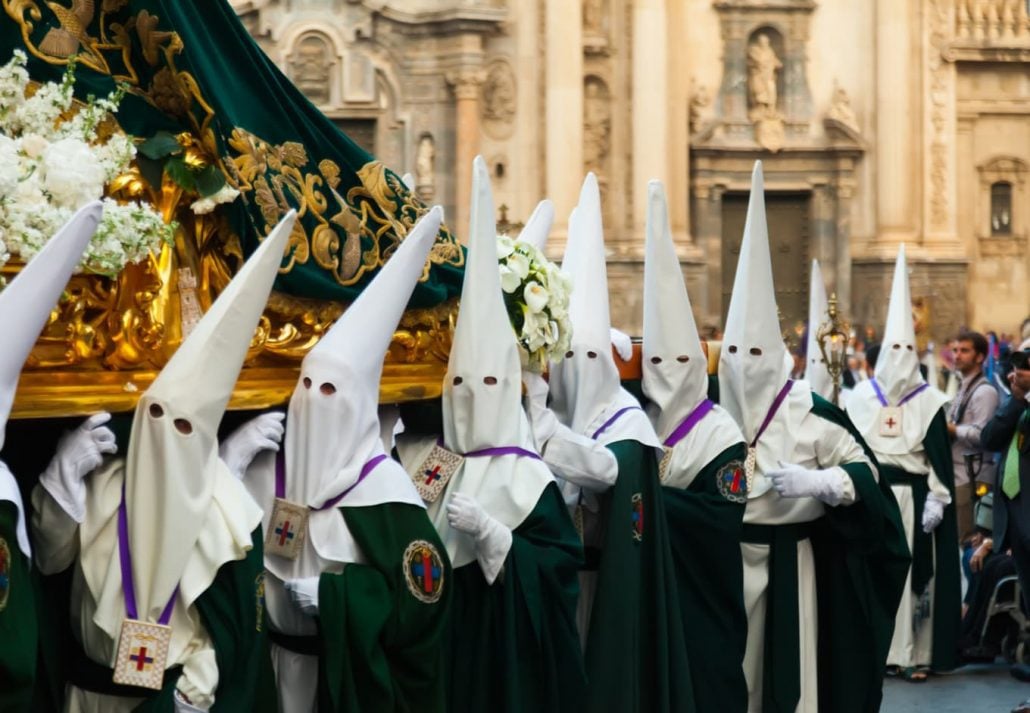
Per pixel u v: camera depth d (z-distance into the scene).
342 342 6.51
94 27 6.44
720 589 9.02
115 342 6.21
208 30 6.92
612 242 35.12
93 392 5.99
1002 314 37.91
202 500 5.85
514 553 7.24
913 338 12.73
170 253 6.41
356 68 34.38
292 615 6.62
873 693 9.76
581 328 8.52
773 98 36.66
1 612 5.34
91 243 5.78
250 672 6.01
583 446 7.99
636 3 34.88
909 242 36.69
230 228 6.68
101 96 6.32
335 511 6.49
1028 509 11.41
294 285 6.95
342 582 6.36
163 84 6.44
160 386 5.80
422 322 7.67
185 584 5.86
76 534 5.93
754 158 36.72
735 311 9.52
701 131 36.19
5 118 5.91
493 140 34.50
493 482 7.34
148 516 5.81
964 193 37.66
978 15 36.91
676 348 8.98
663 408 9.02
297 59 34.25
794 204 37.38
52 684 6.06
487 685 7.30
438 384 7.57
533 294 7.91
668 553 8.52
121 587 5.83
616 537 8.17
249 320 5.89
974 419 13.95
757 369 9.43
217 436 6.41
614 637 8.16
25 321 5.34
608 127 35.22
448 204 34.56
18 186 5.68
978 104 37.41
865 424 12.69
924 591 12.69
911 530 12.54
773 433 9.48
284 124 7.20
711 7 36.44
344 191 7.45
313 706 6.72
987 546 13.12
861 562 9.67
